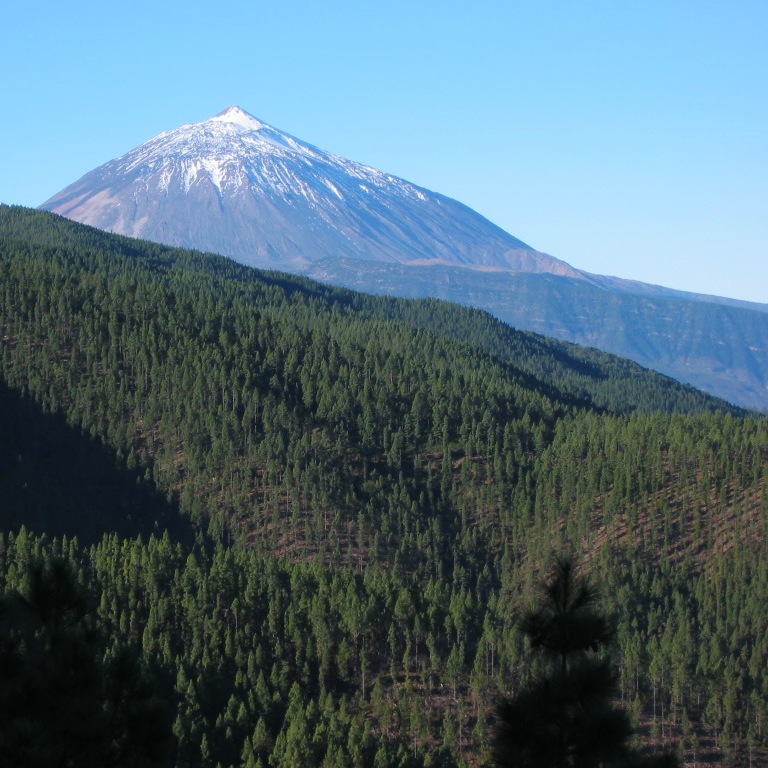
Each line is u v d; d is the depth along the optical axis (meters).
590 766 37.53
